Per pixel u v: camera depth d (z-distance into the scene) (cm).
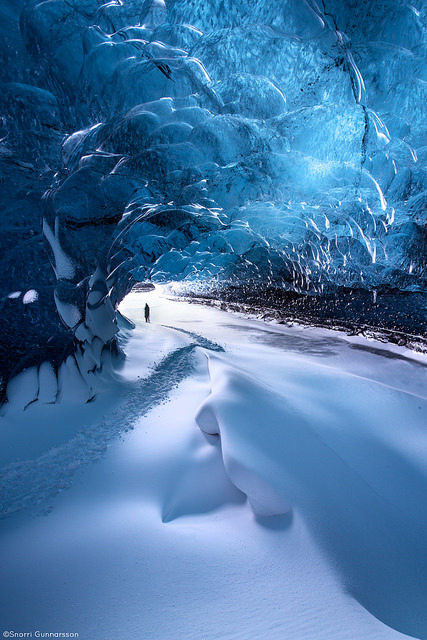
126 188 790
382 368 1340
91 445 600
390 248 1742
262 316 2784
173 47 733
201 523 390
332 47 767
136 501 438
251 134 863
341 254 1942
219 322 2572
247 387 731
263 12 695
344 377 1109
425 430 773
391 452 651
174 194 914
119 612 255
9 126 670
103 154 755
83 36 659
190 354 1297
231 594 279
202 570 306
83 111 723
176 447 585
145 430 659
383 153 1031
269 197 1089
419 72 875
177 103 783
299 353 1559
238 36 722
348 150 973
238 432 509
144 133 775
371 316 2127
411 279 1986
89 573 298
